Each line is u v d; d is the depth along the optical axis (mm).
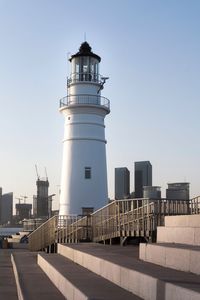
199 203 23719
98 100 42938
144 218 24375
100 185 42094
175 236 15648
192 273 10078
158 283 8836
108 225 28359
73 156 42125
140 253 13508
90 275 12750
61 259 18609
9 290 15383
